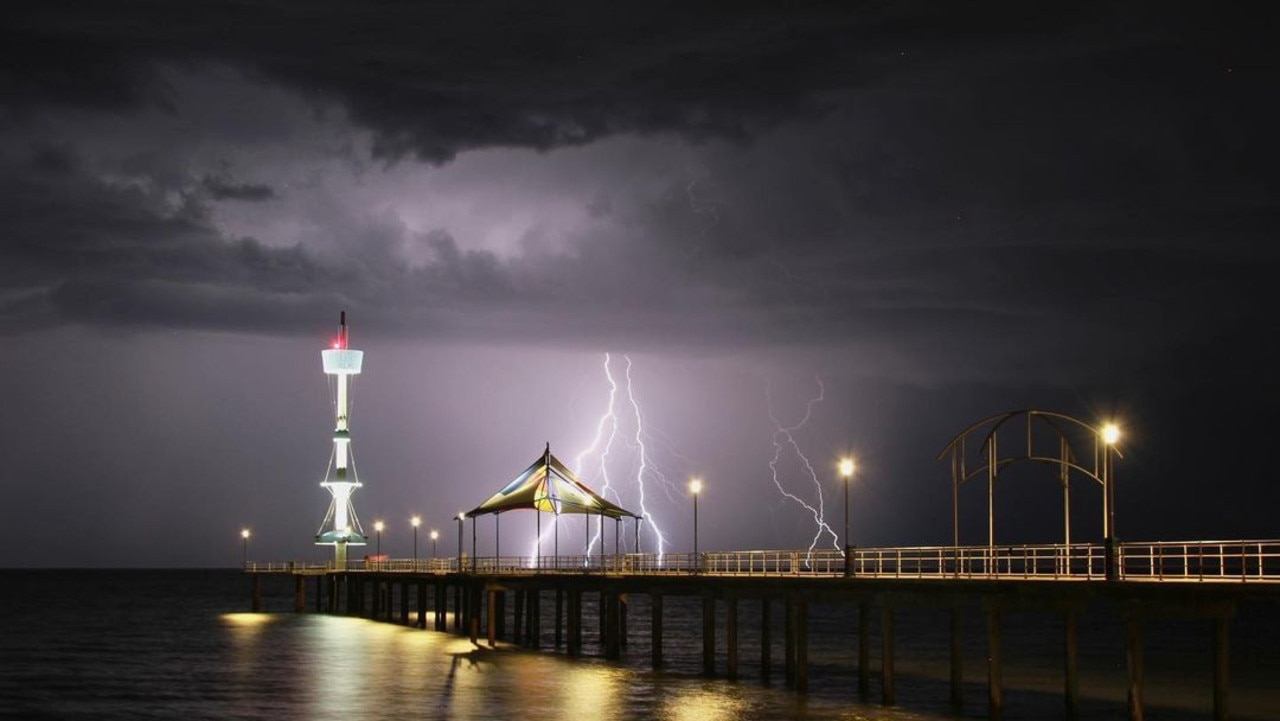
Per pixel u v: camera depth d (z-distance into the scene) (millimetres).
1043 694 70062
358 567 141250
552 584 88500
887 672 59562
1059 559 52719
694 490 80625
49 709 64188
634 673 75562
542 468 95625
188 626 125875
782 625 144625
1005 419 58031
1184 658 97438
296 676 76188
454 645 96312
